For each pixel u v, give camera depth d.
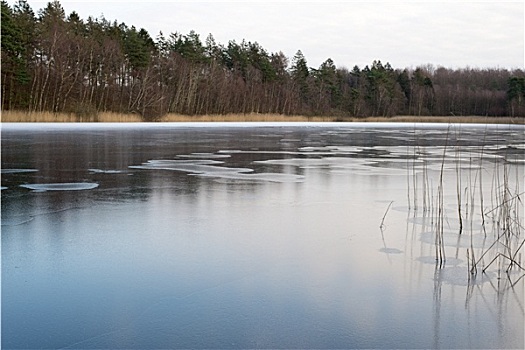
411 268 5.24
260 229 6.67
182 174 11.47
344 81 73.12
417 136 28.58
